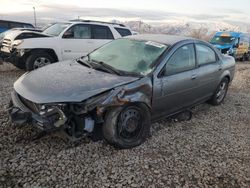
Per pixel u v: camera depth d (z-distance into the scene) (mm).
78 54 8484
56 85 3447
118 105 3451
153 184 3027
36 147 3537
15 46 7578
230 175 3332
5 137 3719
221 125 4965
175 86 4293
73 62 4500
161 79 4027
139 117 3818
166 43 4457
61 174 3055
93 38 8773
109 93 3420
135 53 4387
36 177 2967
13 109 3467
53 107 3189
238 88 8570
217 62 5613
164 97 4148
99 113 3359
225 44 18344
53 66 4277
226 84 6168
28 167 3121
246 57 20250
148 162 3445
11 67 8992
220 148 4008
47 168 3135
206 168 3432
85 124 3355
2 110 4691
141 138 3879
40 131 3363
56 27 8812
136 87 3652
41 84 3506
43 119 3191
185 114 5254
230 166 3529
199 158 3658
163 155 3654
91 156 3457
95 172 3145
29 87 3512
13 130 3920
